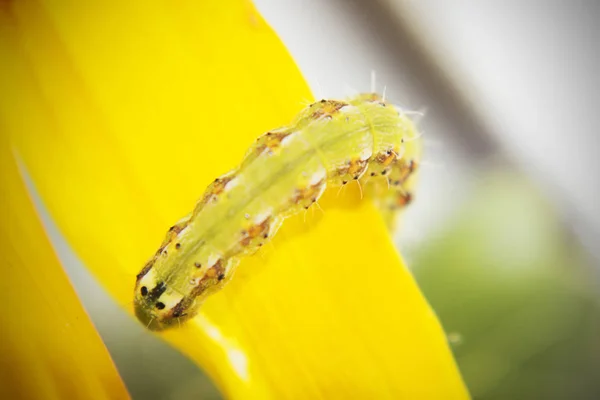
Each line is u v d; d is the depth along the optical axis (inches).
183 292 4.6
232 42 4.7
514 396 4.8
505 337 4.8
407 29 5.0
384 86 5.0
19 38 4.7
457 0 5.0
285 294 4.7
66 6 4.7
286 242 4.7
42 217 4.7
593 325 4.8
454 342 4.8
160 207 4.7
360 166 4.6
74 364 4.7
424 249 4.9
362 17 5.0
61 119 4.7
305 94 4.7
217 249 4.6
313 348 4.7
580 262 4.9
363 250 4.7
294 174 4.6
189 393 4.9
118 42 4.7
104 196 4.7
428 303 4.8
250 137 4.7
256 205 4.6
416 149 4.8
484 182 4.9
